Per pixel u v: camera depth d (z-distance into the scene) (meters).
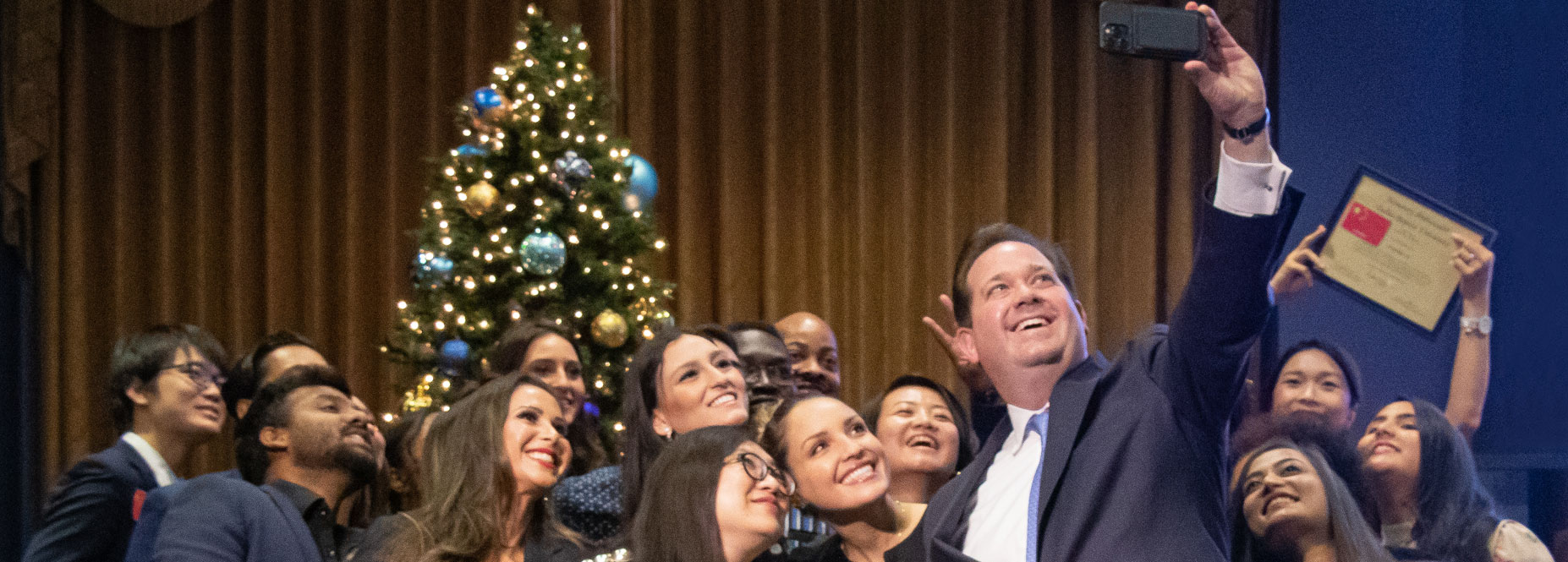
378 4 6.55
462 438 2.24
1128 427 1.79
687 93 6.55
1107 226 6.68
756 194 6.62
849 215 6.66
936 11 6.70
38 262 6.20
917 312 6.63
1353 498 2.39
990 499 2.00
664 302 6.16
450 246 5.04
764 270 6.54
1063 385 1.91
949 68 6.63
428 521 2.20
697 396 2.85
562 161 4.96
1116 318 6.63
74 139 6.26
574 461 3.49
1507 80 5.67
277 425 2.45
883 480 2.34
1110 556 1.71
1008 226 2.12
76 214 6.25
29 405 6.11
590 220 5.15
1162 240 6.70
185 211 6.43
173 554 2.11
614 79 6.51
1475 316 3.53
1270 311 1.76
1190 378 1.78
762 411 2.83
